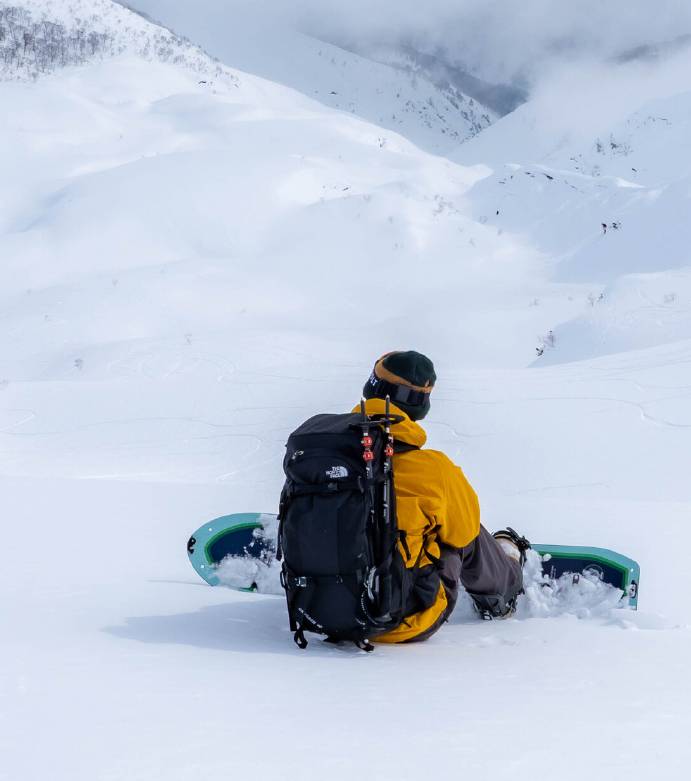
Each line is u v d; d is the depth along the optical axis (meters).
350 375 25.14
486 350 63.44
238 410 21.75
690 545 5.70
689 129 185.75
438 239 113.44
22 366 65.44
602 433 17.42
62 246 117.25
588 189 118.44
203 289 93.12
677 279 42.97
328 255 110.38
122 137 187.38
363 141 192.88
